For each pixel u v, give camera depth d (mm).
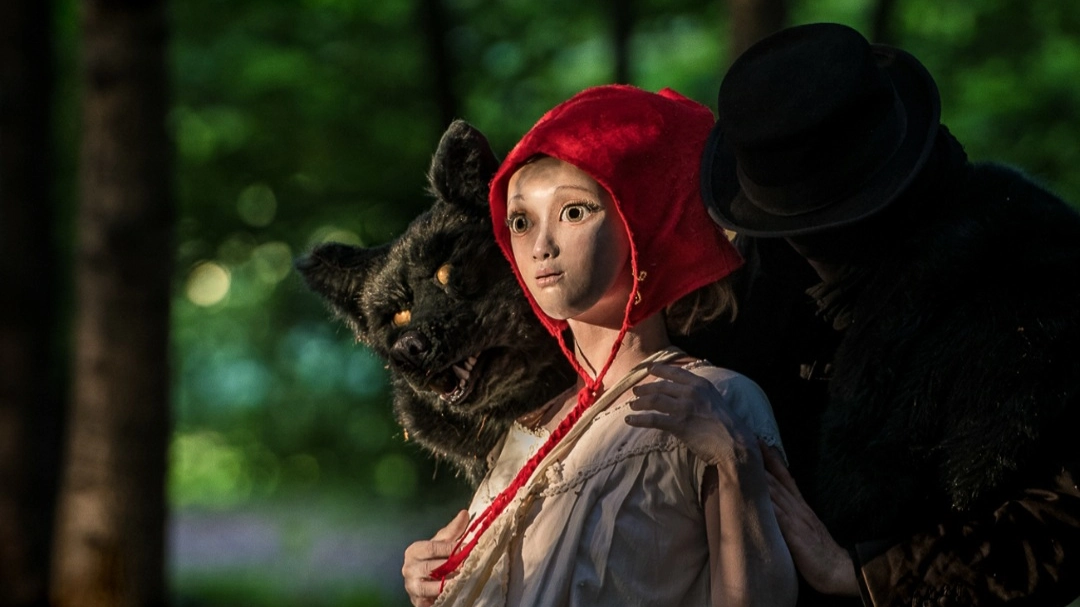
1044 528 4875
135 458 16203
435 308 5906
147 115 16281
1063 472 4910
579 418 5168
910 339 5145
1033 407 4883
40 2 18609
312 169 26969
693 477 4902
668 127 5168
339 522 36094
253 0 25250
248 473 45875
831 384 5379
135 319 16234
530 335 5906
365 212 27688
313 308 33656
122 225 16203
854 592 5047
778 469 5113
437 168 6105
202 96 25719
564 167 5012
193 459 51656
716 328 5840
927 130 5242
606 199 4992
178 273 28703
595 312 5270
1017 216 5238
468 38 25422
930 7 24828
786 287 5762
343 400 37688
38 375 18516
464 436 6277
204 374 43750
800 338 5711
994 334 5004
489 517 5184
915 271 5184
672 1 25516
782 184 5148
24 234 18438
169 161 16578
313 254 6664
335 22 25328
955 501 4980
